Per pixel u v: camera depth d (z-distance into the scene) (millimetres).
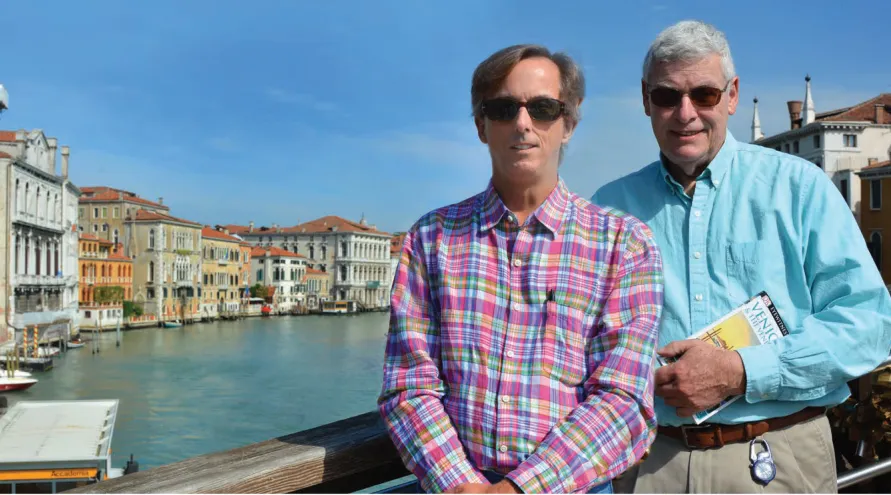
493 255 2285
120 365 51906
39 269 61219
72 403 23844
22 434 20109
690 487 2711
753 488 2652
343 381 46375
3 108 43969
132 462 21203
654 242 2336
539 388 2143
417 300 2375
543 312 2199
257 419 33938
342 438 2514
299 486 2326
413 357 2299
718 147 2863
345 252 133125
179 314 94625
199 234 100000
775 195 2750
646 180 3049
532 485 1989
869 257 2631
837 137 47438
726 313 2756
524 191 2305
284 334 83000
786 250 2723
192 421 33125
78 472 17703
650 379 2170
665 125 2840
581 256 2254
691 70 2768
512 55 2273
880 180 40094
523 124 2242
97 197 92250
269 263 121688
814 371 2502
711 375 2516
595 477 2041
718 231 2809
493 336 2217
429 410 2191
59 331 61281
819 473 2703
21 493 17562
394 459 2625
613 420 2080
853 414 3477
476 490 1992
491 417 2152
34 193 59250
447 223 2400
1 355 47969
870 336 2518
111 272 82812
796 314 2707
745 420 2648
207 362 54781
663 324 2859
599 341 2197
